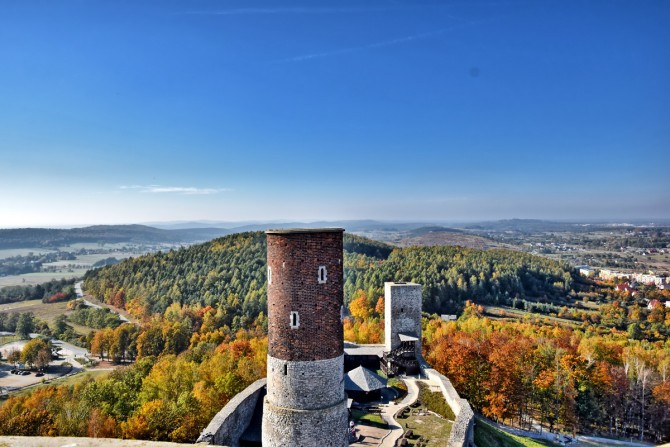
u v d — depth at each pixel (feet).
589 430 237.25
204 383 212.84
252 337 344.90
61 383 329.11
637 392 238.27
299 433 89.97
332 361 93.45
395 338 217.36
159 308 456.86
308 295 91.45
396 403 165.68
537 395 229.45
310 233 90.94
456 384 221.66
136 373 268.00
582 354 292.81
